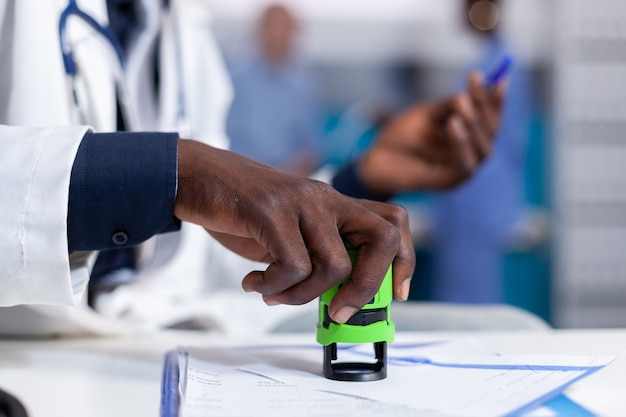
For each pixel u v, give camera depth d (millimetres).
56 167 527
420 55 3303
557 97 3271
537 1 3309
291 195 489
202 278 1063
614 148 3242
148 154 531
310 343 673
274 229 478
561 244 3260
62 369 577
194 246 1016
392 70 3318
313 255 483
